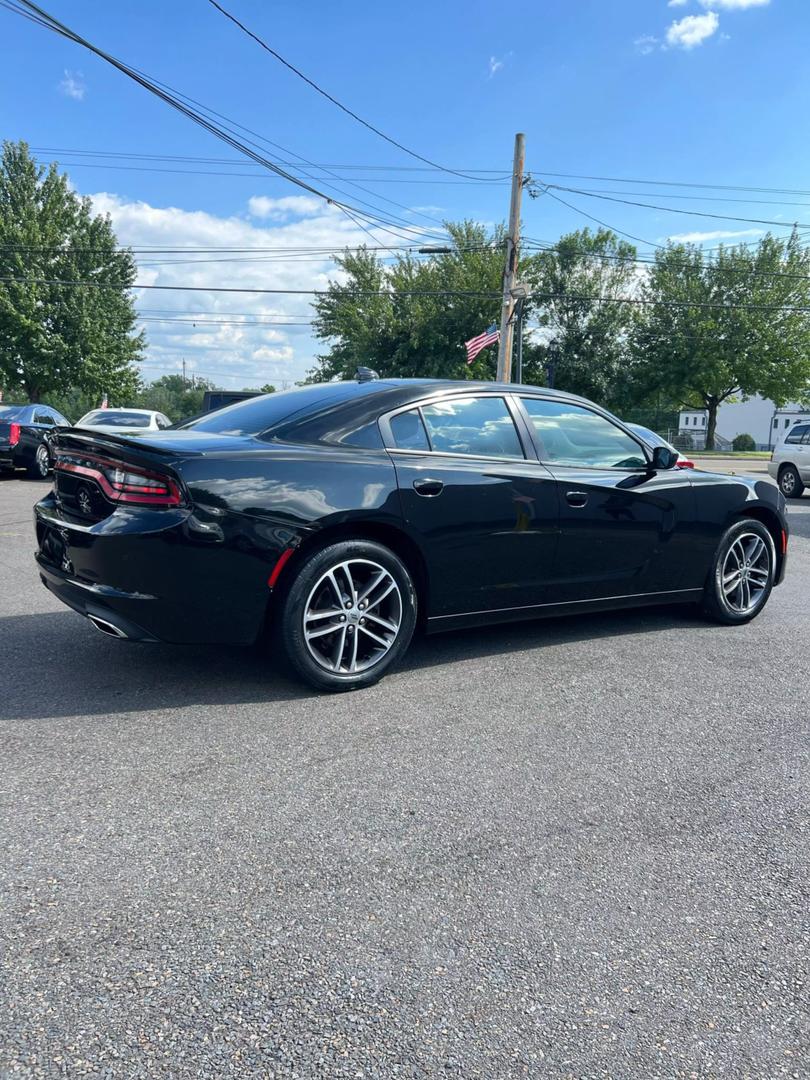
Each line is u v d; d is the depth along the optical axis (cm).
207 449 339
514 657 437
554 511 424
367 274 4338
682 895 221
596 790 283
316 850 236
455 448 405
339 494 355
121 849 232
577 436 455
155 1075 153
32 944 189
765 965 193
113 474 337
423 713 350
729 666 432
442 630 407
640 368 4669
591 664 429
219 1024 167
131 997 173
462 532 393
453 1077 156
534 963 190
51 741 306
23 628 460
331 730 327
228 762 293
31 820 246
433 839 244
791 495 1656
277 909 207
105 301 4103
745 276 4394
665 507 471
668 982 185
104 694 358
